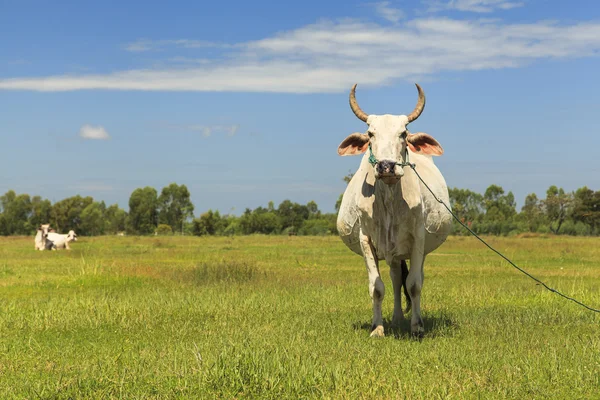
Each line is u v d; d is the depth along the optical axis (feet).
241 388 18.85
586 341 26.02
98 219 284.61
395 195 27.14
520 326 29.94
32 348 25.41
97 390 18.85
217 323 30.86
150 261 81.66
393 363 22.40
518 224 233.96
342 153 28.81
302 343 24.89
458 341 26.66
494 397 18.63
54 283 52.16
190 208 302.04
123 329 29.68
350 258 85.66
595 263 77.97
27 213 299.38
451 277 57.82
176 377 19.95
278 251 104.42
